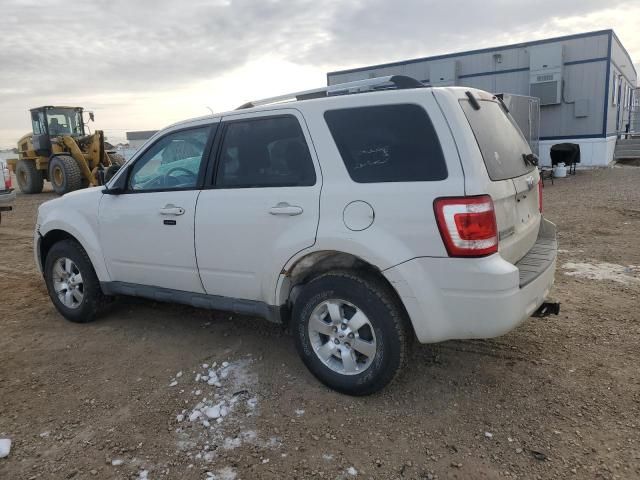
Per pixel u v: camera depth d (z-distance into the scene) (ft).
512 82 58.08
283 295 11.69
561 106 57.00
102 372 12.76
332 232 10.45
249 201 11.70
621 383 11.10
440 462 8.89
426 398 10.87
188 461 9.20
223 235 12.15
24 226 38.99
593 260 20.72
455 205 9.36
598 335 13.50
